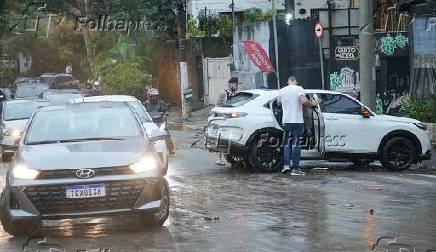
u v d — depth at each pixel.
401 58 47.72
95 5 76.12
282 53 51.12
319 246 14.55
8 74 107.25
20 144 17.42
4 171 30.38
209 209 19.23
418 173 27.53
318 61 50.81
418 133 28.41
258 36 53.75
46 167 15.62
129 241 15.38
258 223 17.12
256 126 27.22
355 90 49.75
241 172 27.56
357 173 27.34
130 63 71.75
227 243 14.99
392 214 18.25
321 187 23.27
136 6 73.50
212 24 65.44
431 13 39.66
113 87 70.56
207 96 64.62
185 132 48.69
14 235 16.42
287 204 19.91
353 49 49.84
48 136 17.58
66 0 79.75
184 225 17.03
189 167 29.39
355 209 19.02
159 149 25.69
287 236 15.59
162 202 16.45
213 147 28.05
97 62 75.56
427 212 18.52
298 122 26.38
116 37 77.50
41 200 15.55
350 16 50.22
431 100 37.28
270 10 63.16
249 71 55.56
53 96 45.59
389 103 47.53
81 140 17.34
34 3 82.19
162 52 74.06
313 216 18.00
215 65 64.56
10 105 38.12
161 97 74.75
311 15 55.59
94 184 15.52
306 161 31.84
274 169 27.52
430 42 38.47
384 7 53.44
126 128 17.91
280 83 51.25
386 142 28.20
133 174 15.79
